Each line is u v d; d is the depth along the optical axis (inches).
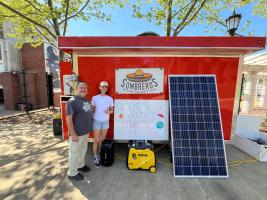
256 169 139.6
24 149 176.1
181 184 120.0
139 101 155.9
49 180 123.0
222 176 127.6
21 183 119.7
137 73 154.6
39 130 242.5
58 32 271.3
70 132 113.9
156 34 168.1
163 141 154.5
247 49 138.3
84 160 143.9
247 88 276.7
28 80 411.8
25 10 281.9
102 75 156.4
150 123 153.9
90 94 159.2
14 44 467.2
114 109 155.6
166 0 253.6
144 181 122.6
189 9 270.8
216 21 323.0
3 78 395.2
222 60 152.8
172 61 152.9
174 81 151.8
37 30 336.2
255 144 157.2
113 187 115.8
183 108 145.5
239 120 216.1
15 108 403.9
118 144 189.6
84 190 112.7
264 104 317.7
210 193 111.3
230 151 171.3
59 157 158.1
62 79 173.8
